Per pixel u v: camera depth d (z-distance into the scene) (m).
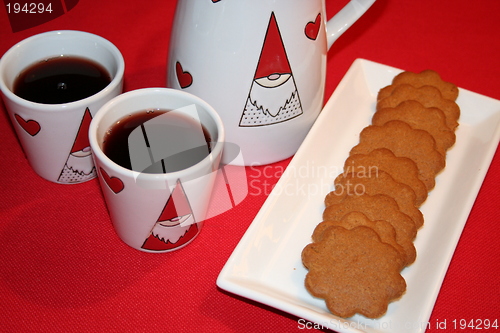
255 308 0.36
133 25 0.50
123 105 0.36
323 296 0.35
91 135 0.33
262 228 0.37
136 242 0.37
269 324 0.35
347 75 0.45
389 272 0.35
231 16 0.35
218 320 0.35
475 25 0.52
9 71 0.37
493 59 0.50
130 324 0.34
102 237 0.38
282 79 0.37
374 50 0.50
